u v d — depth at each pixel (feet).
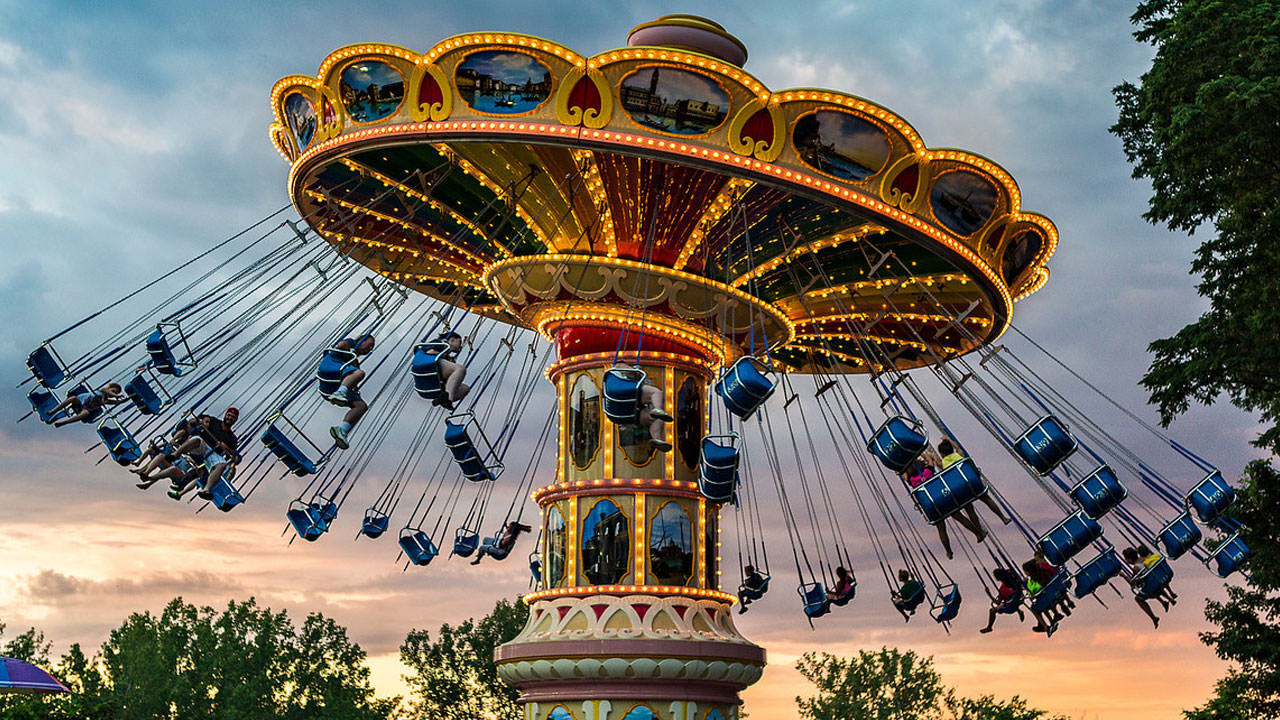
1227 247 73.36
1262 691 84.53
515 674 67.56
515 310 76.54
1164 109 72.13
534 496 72.38
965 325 82.17
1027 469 65.57
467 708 197.06
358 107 63.67
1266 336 68.59
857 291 77.61
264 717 187.21
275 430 63.62
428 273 84.43
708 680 66.18
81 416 64.34
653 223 66.33
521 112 60.29
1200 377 73.87
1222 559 68.74
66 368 64.28
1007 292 74.08
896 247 71.31
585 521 69.46
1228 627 83.87
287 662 196.24
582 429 71.31
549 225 70.59
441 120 61.46
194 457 65.41
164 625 194.80
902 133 60.75
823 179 61.26
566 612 67.77
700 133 60.03
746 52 73.31
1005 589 70.74
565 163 65.31
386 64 61.31
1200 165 69.36
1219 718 86.99
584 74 59.00
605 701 65.05
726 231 69.10
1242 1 68.90
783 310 77.77
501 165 66.18
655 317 70.18
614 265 69.05
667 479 69.62
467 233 76.18
